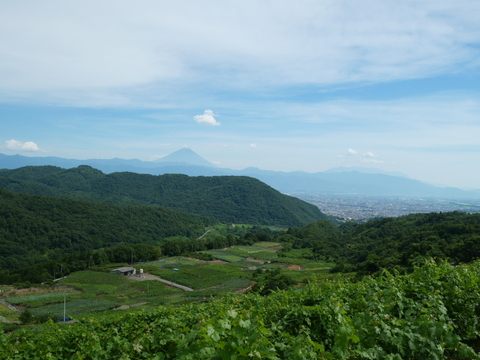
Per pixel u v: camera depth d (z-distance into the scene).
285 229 179.62
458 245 39.09
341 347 5.46
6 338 10.53
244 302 11.88
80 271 70.56
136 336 9.18
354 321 6.50
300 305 8.17
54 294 52.75
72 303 47.50
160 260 83.56
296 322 7.42
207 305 13.66
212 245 102.06
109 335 9.89
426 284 8.73
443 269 9.70
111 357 7.83
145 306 44.91
